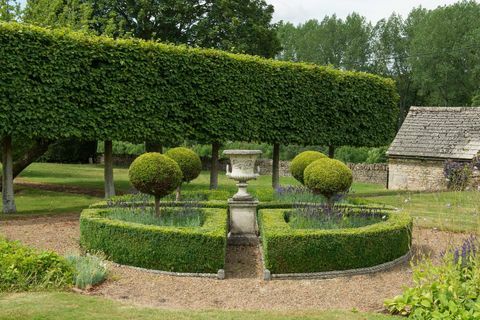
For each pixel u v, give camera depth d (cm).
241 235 951
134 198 1148
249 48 2580
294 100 1658
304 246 725
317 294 647
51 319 486
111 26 1833
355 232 754
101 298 579
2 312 500
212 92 1486
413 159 2281
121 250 761
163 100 1399
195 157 1202
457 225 988
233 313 543
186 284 686
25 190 1719
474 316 483
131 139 1378
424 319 516
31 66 1185
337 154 2961
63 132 1243
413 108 2553
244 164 962
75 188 1841
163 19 2392
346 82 1786
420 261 815
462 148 2167
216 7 2514
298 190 1310
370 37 6100
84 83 1264
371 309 584
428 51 4750
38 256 650
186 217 903
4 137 1237
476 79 4459
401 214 935
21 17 1641
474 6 4806
